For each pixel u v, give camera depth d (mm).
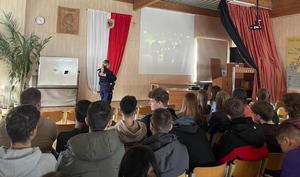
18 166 1516
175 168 1995
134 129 2527
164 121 2139
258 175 2723
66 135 2385
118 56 8594
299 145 1873
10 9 6953
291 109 2934
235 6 8328
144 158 1243
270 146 2842
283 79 8969
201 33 10062
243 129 2625
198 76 10008
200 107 3596
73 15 7961
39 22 7531
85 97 8250
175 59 9625
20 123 1587
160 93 3281
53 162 1678
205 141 2521
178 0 9281
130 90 8914
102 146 1803
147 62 9156
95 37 8266
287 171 1816
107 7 8438
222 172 2367
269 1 9078
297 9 8500
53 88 7395
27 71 6887
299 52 8555
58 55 7801
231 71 8266
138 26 8945
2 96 6805
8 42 6836
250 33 8555
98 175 1783
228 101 2963
